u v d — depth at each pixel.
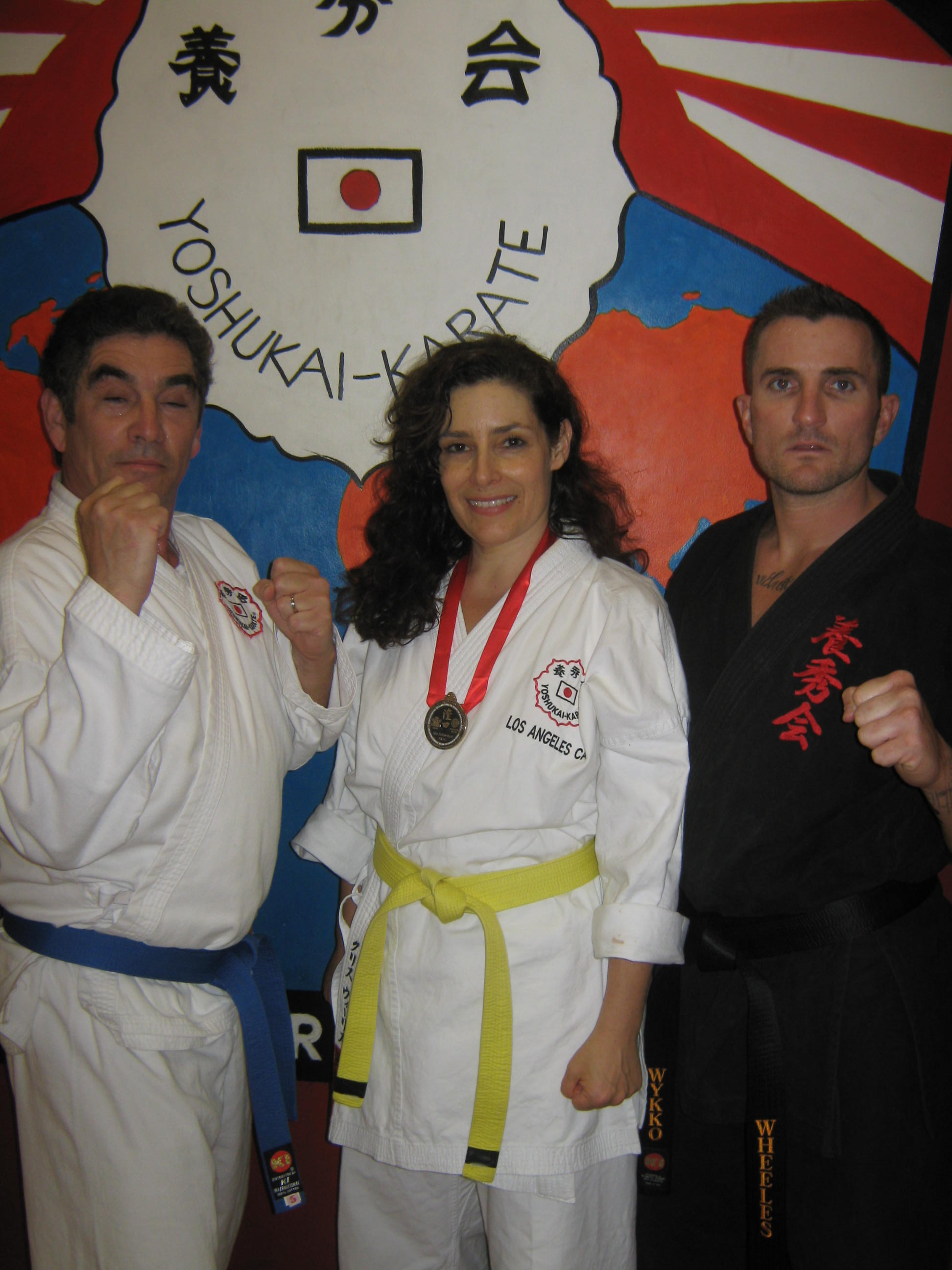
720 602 1.38
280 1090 1.28
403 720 1.30
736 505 1.63
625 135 1.58
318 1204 1.78
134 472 1.17
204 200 1.64
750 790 1.25
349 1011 1.25
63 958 1.13
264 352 1.67
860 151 1.54
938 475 1.59
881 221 1.54
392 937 1.26
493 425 1.23
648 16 1.55
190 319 1.23
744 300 1.59
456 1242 1.33
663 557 1.66
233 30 1.61
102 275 1.68
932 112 1.52
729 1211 1.40
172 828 1.15
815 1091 1.19
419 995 1.22
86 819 1.01
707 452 1.63
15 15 1.64
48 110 1.65
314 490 1.70
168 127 1.64
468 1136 1.17
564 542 1.33
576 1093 1.15
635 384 1.63
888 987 1.19
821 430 1.22
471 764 1.20
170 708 1.01
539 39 1.57
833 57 1.53
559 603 1.26
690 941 1.36
